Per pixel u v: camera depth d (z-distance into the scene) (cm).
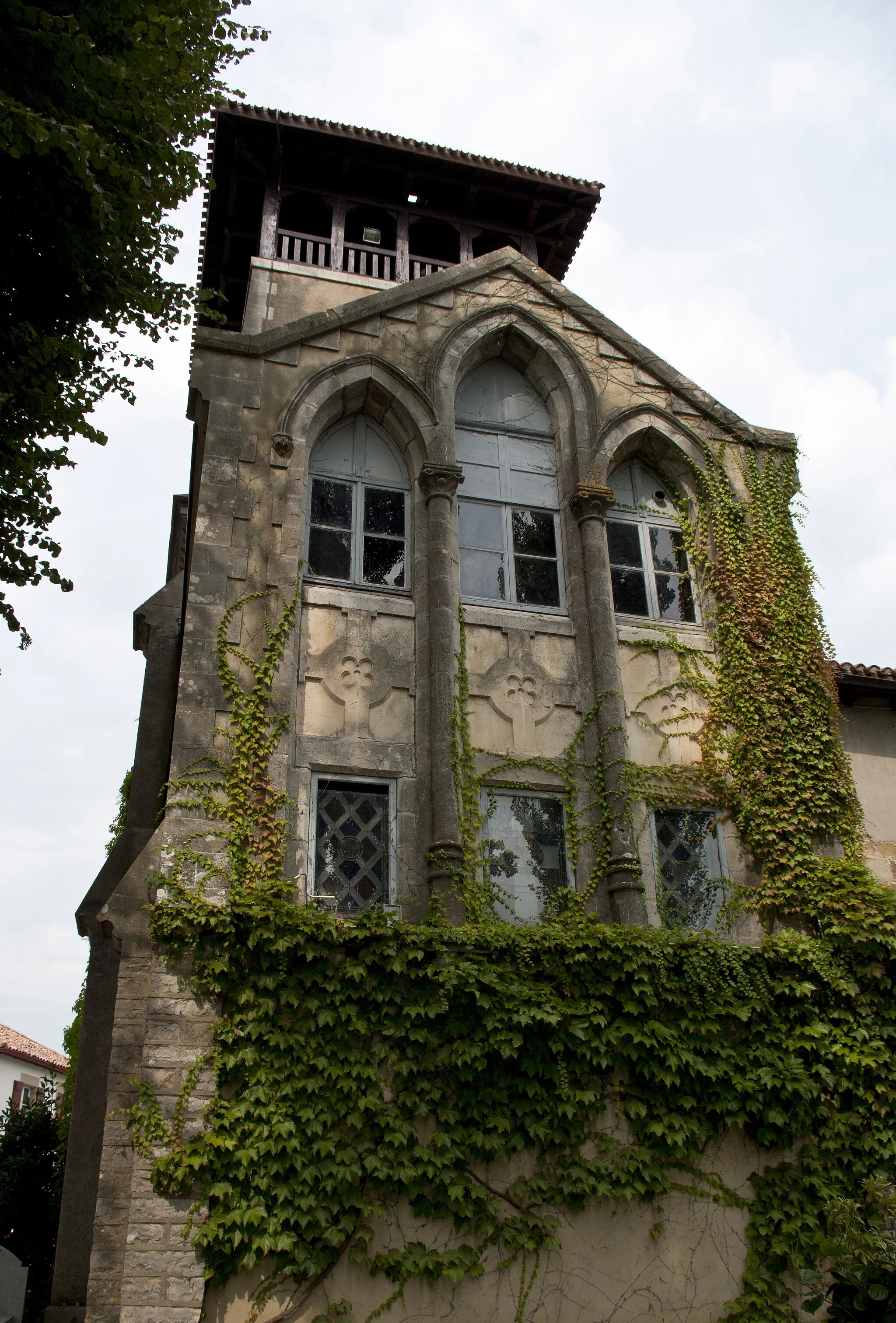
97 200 940
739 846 1329
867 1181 1070
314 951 1049
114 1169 1034
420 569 1372
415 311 1520
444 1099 1058
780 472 1570
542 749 1317
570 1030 1093
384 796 1241
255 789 1142
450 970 1076
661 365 1598
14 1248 1869
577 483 1484
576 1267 1036
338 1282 970
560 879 1263
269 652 1219
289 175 2105
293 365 1412
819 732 1377
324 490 1402
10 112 867
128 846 1427
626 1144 1096
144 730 1530
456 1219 1016
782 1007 1188
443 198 2172
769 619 1435
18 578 1034
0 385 977
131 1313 898
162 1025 1002
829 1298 1070
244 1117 981
